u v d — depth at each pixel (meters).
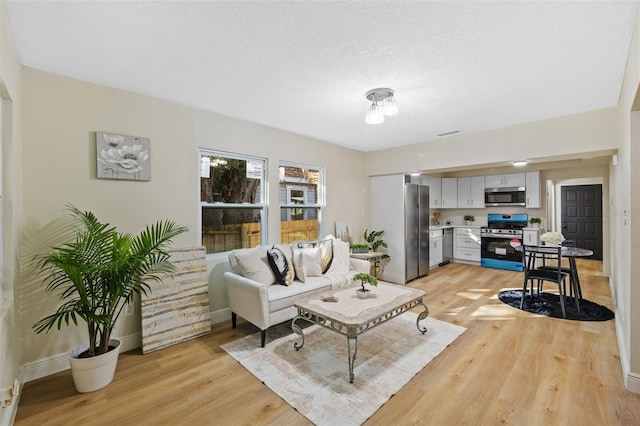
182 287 2.87
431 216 7.09
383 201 5.29
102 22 1.67
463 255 6.56
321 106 3.04
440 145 4.42
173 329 2.76
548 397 1.94
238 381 2.16
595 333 2.87
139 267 2.20
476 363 2.36
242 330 3.07
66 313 1.98
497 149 3.83
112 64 2.17
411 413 1.81
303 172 4.35
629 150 2.02
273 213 3.86
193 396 2.00
